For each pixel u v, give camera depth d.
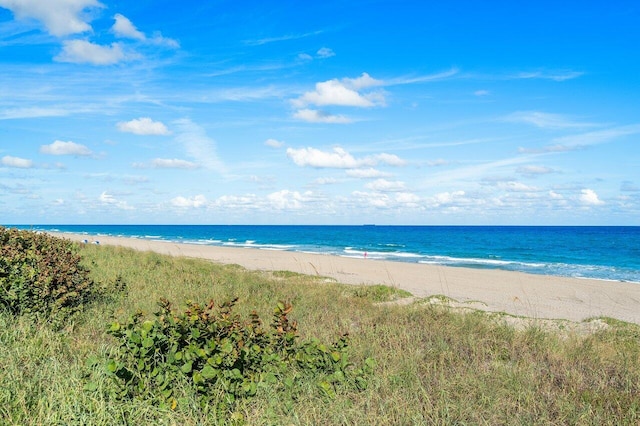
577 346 8.06
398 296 14.63
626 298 18.11
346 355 5.86
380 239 82.88
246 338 5.78
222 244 60.56
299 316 9.50
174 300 10.40
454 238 86.94
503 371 6.29
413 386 5.63
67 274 8.92
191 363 4.82
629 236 92.00
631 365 6.96
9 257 8.45
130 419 4.37
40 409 4.34
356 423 4.61
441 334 8.25
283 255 35.53
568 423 5.01
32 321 6.96
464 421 4.84
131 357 4.98
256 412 4.70
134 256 19.84
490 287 20.19
